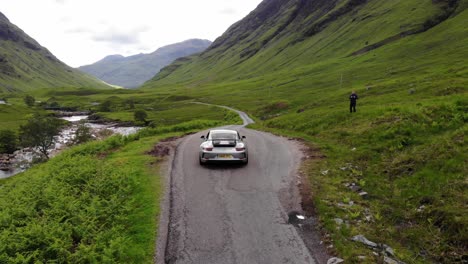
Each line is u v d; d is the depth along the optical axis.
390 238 8.88
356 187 12.40
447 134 14.85
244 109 100.38
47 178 15.45
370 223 9.65
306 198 11.59
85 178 14.17
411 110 20.27
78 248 8.49
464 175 10.46
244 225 9.77
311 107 54.53
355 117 25.98
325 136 23.78
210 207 11.08
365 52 159.50
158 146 22.61
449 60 90.31
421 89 37.06
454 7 154.25
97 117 133.88
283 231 9.38
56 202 10.93
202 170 15.64
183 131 37.38
